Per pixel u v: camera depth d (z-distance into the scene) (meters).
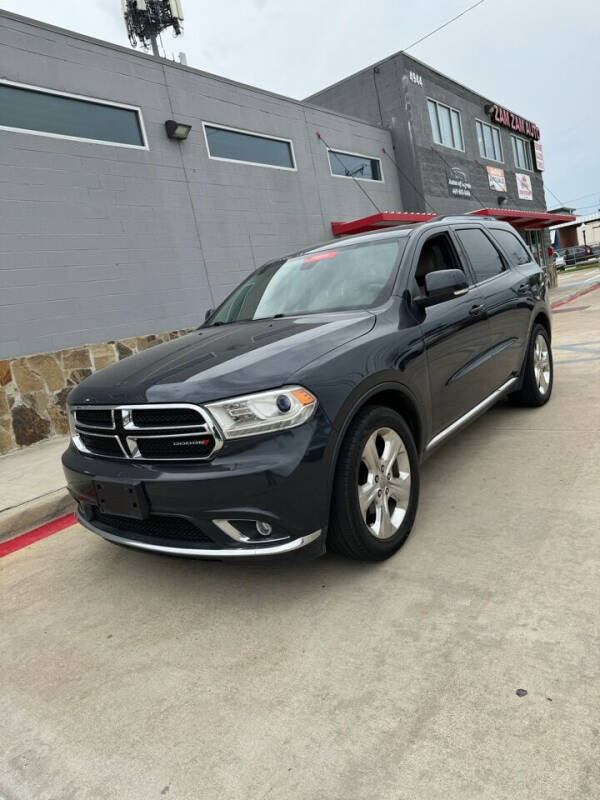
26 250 7.49
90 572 3.25
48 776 1.80
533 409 5.16
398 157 17.41
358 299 3.30
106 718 2.03
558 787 1.49
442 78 19.16
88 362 7.71
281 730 1.84
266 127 11.96
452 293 3.28
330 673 2.07
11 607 2.97
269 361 2.48
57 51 8.05
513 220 20.52
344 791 1.58
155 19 17.67
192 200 10.02
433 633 2.20
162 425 2.45
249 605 2.62
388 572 2.70
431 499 3.48
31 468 5.56
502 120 23.33
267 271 4.18
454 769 1.59
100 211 8.44
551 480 3.48
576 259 40.25
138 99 9.16
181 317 9.65
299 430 2.35
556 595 2.32
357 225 13.23
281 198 12.25
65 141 8.02
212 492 2.30
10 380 6.74
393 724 1.79
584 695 1.78
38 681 2.31
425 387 3.15
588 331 9.81
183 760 1.78
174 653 2.35
